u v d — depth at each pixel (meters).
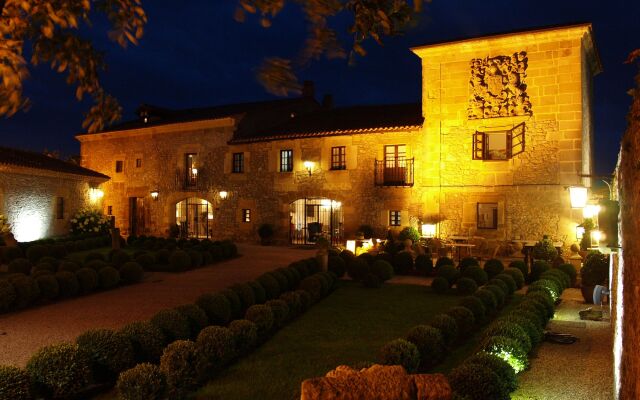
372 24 2.00
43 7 1.76
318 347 7.25
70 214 22.19
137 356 6.03
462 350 7.07
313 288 10.43
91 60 2.03
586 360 6.52
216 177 23.36
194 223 24.92
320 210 21.09
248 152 22.45
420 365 6.20
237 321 6.94
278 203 21.48
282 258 17.02
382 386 1.89
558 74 16.27
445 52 17.77
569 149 16.11
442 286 11.42
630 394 3.12
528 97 16.67
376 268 12.86
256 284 9.51
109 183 26.84
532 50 16.61
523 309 7.61
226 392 5.52
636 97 3.12
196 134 24.03
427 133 18.14
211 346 6.00
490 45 17.11
